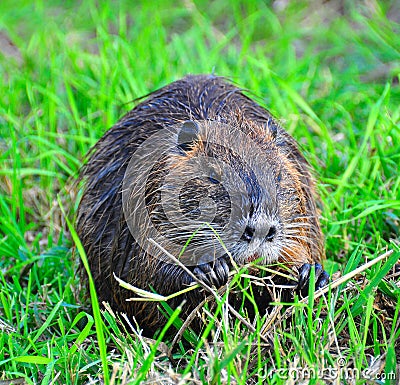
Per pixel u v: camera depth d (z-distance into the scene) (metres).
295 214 8.20
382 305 8.36
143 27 15.80
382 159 10.66
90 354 7.77
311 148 11.37
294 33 15.26
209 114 8.67
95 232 9.04
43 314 9.12
